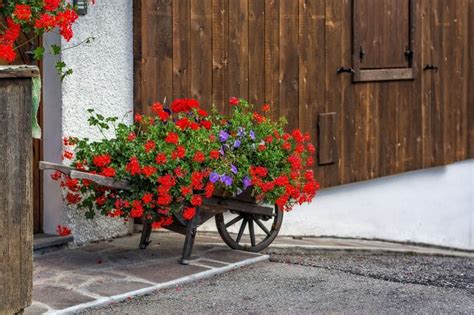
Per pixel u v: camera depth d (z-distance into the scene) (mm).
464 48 11938
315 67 9648
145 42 7973
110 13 7754
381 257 8984
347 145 10133
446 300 6508
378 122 10578
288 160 7398
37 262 6973
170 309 5930
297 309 6027
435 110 11477
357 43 10125
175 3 8203
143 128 7219
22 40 7246
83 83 7562
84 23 7527
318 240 9570
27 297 5277
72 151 7430
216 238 8344
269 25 9109
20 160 5148
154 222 6895
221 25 8633
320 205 9984
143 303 6047
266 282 6770
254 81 8984
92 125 7352
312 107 9648
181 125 6965
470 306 6344
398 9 10758
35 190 7562
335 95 9922
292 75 9391
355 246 9344
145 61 7984
